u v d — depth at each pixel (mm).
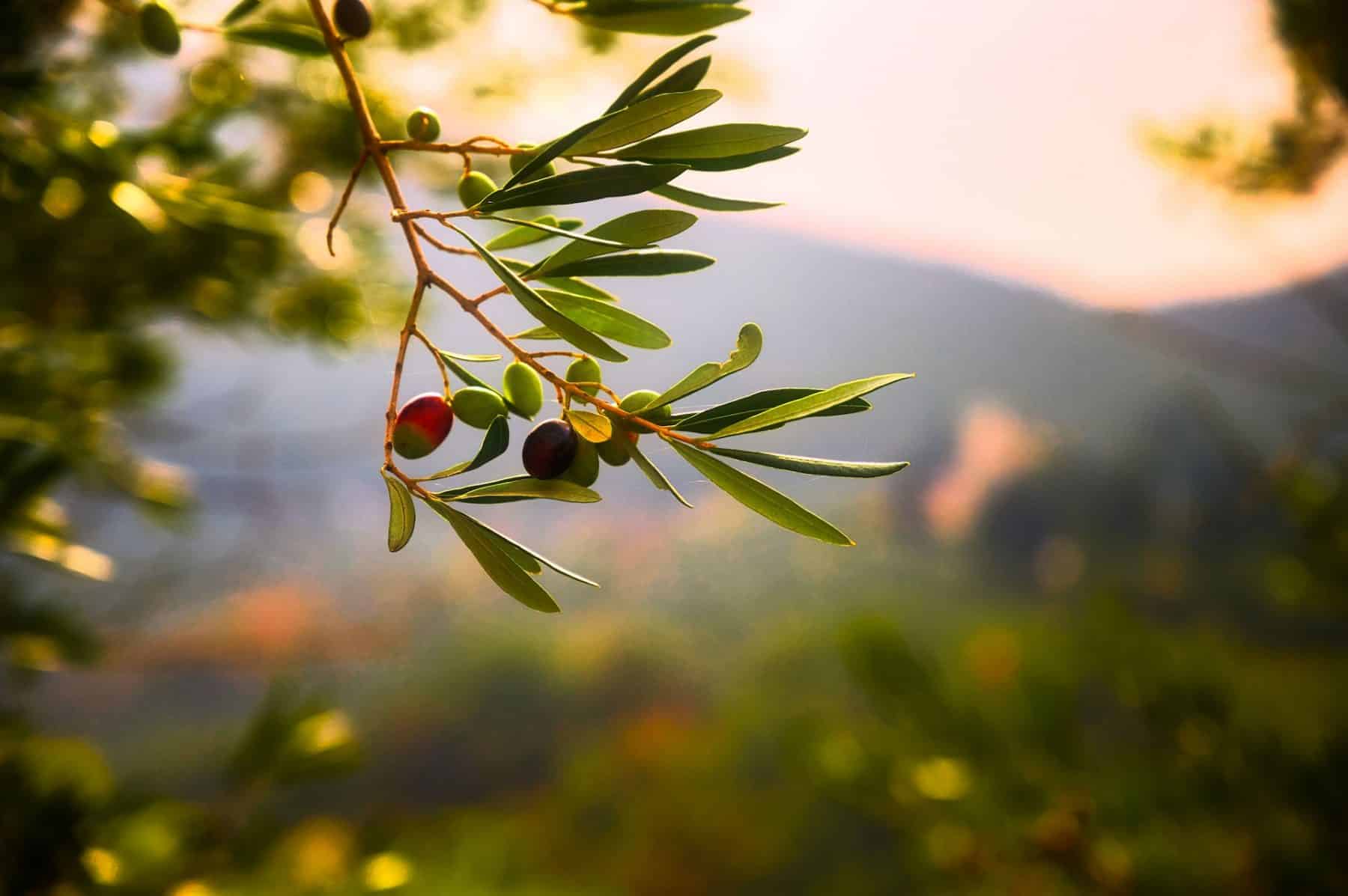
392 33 1103
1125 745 1649
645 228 523
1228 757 1544
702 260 530
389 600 11656
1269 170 1865
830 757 1653
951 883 1584
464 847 7148
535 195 506
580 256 529
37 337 1098
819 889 4871
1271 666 2307
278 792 1092
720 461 503
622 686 10695
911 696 1627
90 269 1031
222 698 8977
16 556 901
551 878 7332
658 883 6820
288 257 1221
